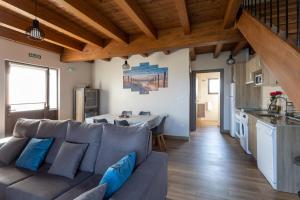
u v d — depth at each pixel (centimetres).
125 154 189
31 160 206
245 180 259
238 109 466
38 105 456
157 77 530
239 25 292
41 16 279
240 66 498
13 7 244
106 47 439
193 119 625
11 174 190
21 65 412
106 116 434
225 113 588
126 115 440
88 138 211
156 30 379
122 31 384
